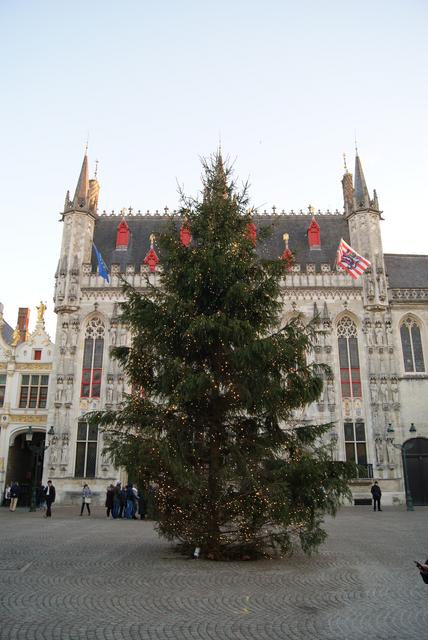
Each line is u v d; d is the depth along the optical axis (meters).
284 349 15.92
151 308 16.92
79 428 42.59
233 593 11.59
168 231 18.72
